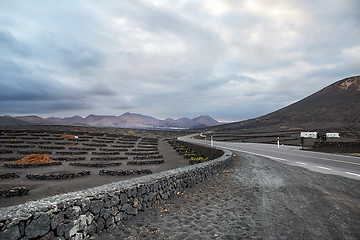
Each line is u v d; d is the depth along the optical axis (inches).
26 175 401.1
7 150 711.7
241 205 216.1
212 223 172.2
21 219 104.7
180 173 271.4
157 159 703.7
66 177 407.5
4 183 364.5
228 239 144.7
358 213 186.7
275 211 195.3
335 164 484.1
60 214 123.3
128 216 177.3
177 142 1493.6
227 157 480.7
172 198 242.2
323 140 1044.5
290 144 1234.6
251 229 159.2
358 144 772.6
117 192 167.0
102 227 151.3
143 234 152.2
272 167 450.3
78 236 133.1
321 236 144.9
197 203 225.0
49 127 1898.4
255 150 886.4
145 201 200.2
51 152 756.0
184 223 172.6
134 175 449.4
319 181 311.6
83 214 137.6
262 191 267.0
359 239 139.6
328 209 196.9
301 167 442.6
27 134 1220.5
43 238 113.5
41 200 125.8
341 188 271.4
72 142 1026.7
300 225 163.3
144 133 2856.8
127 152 818.2
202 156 795.4
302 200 225.1
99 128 2338.8
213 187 295.3
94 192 151.0
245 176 365.4
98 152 766.5
